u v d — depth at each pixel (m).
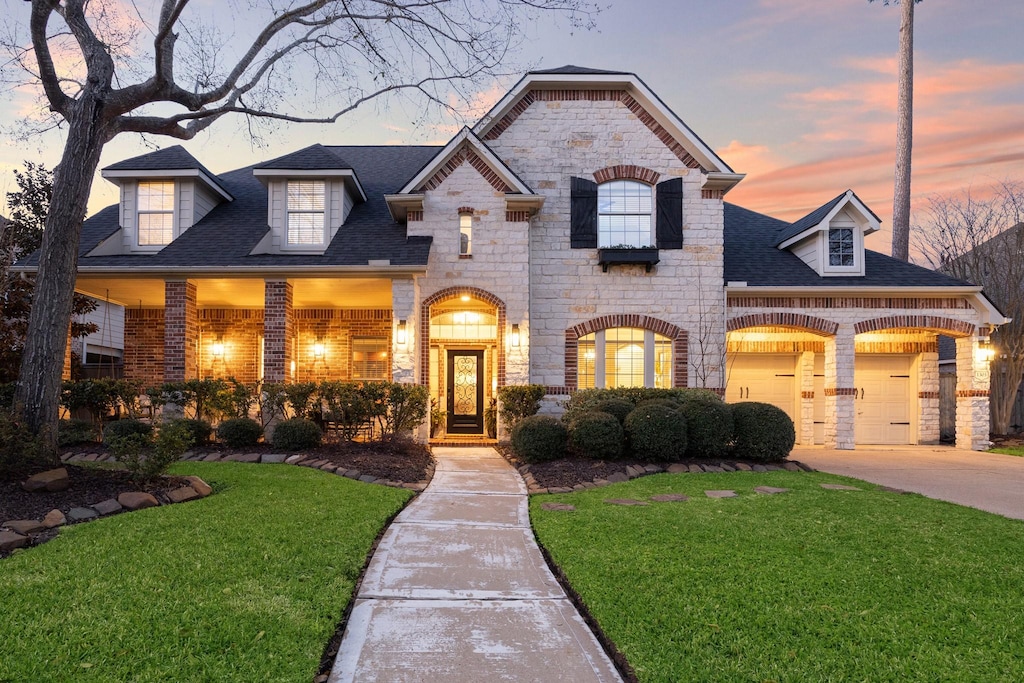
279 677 3.24
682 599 4.35
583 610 4.38
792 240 15.72
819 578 4.75
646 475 9.54
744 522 6.43
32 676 3.11
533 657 3.67
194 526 5.77
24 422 7.30
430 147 19.42
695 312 14.12
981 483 9.62
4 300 12.43
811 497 7.79
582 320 14.06
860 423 16.23
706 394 11.91
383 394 11.24
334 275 12.55
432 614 4.27
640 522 6.41
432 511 7.21
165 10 9.04
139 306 16.03
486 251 13.48
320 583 4.57
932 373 16.03
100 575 4.43
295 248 14.13
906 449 14.76
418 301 13.32
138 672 3.19
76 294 14.02
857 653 3.58
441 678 3.41
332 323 15.70
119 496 6.57
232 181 17.50
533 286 14.09
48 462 7.27
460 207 13.56
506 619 4.21
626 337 14.26
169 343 12.74
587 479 9.12
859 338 16.12
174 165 14.42
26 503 6.20
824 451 14.18
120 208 14.65
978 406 14.56
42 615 3.76
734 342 15.90
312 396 11.77
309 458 9.91
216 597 4.14
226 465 9.27
